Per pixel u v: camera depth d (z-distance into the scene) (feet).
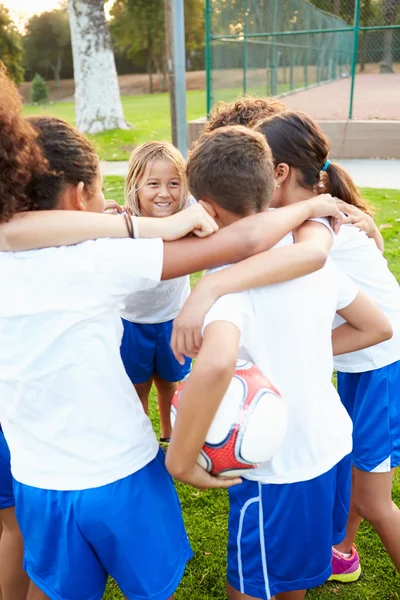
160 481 4.96
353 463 6.26
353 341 5.33
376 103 43.86
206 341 4.00
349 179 6.46
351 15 60.49
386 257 16.94
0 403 4.69
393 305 6.09
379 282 6.01
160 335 8.97
